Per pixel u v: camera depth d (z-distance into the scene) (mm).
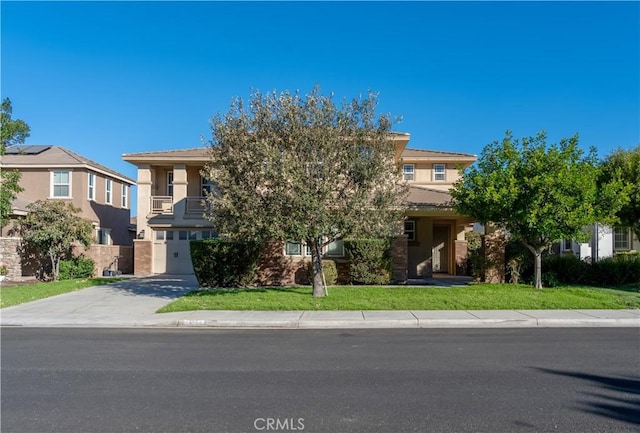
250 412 5523
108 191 29734
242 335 10609
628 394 6227
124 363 7930
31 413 5516
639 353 8695
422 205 19328
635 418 5344
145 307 14047
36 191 26516
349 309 13383
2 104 36594
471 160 25453
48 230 20531
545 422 5211
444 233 26031
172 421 5246
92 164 27594
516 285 18031
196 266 18719
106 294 16828
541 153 16000
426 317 12172
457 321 11836
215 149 14406
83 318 12383
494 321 11875
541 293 15578
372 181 14203
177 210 24438
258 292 16375
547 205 15500
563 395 6168
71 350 9000
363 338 10203
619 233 26312
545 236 16797
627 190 16484
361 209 13961
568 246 27734
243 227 13547
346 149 14070
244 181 13805
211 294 15930
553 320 11898
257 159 13430
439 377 7023
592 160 16859
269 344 9547
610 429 5023
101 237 28531
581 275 19531
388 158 14609
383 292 16078
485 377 7031
